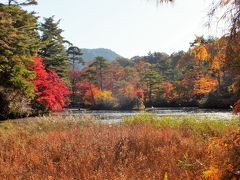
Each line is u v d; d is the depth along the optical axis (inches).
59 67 2492.6
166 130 534.9
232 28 165.3
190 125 611.5
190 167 300.7
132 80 4426.7
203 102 2625.5
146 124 639.8
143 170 305.3
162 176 284.5
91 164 332.8
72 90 3823.8
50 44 2367.1
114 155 363.3
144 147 409.7
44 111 1765.5
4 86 1359.5
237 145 151.6
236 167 147.8
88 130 560.7
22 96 1477.6
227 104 2396.7
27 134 572.4
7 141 492.4
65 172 310.3
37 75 1722.4
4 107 1406.3
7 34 1343.5
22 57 1400.1
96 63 4104.3
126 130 530.6
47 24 2610.7
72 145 412.5
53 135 504.4
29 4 1723.7
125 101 3467.0
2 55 1315.2
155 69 4805.6
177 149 392.8
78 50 4158.5
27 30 1750.7
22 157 379.2
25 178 309.4
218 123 591.8
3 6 1391.5
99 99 3587.6
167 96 3550.7
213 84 2440.9
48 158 364.5
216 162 155.0
